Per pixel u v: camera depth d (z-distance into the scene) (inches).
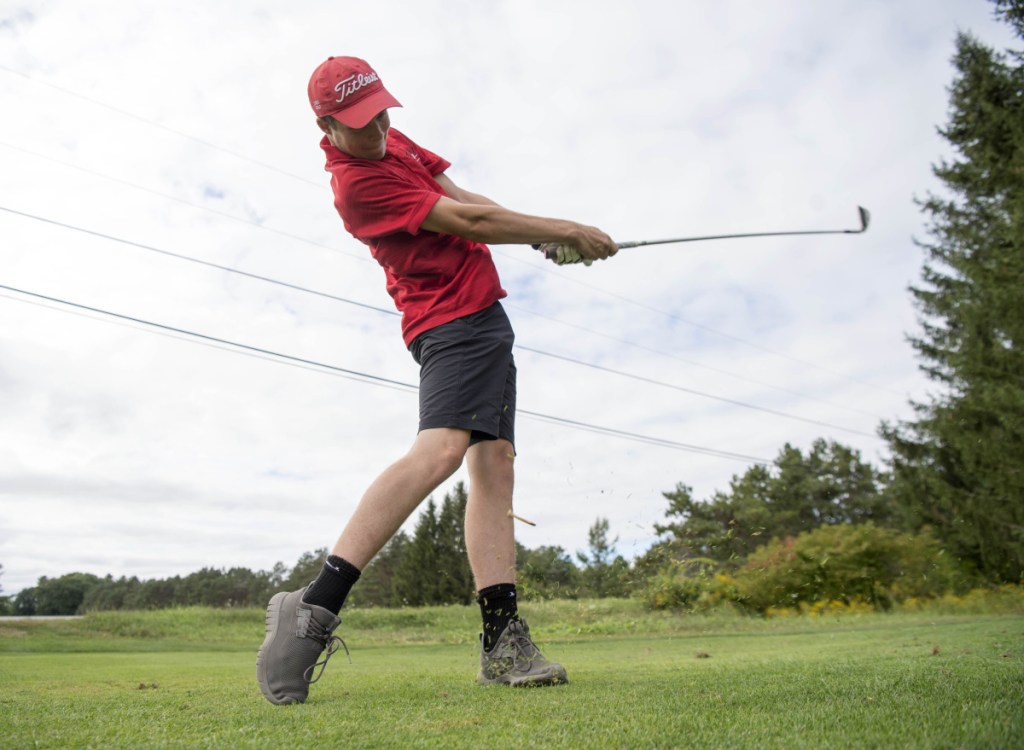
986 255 807.1
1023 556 764.0
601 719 55.2
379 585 1453.0
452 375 86.4
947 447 869.8
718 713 56.7
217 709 67.6
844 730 47.8
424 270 89.1
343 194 89.4
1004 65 757.3
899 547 618.8
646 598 275.4
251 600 854.5
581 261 101.3
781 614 523.5
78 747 47.1
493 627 88.7
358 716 60.1
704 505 954.1
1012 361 752.3
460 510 1448.1
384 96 86.7
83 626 477.7
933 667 89.2
